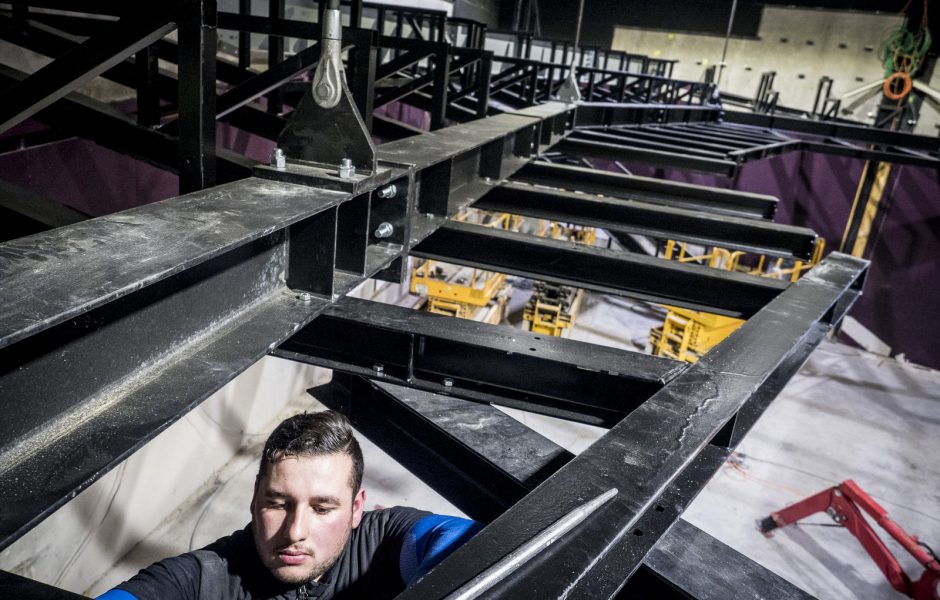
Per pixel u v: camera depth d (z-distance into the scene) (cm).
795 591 140
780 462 1116
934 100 1803
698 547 149
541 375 212
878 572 888
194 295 151
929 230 1502
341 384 250
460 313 1300
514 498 193
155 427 121
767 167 1689
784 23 1961
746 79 2048
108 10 188
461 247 332
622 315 1653
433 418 203
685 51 2078
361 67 343
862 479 1101
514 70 778
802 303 254
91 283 103
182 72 192
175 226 135
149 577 154
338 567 169
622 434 144
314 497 147
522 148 459
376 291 1345
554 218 399
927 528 995
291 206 160
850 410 1327
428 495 937
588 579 112
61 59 193
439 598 93
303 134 195
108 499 704
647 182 458
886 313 1588
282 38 470
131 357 134
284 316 175
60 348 116
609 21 2111
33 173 586
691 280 308
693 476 160
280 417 1055
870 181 1542
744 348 204
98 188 666
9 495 101
